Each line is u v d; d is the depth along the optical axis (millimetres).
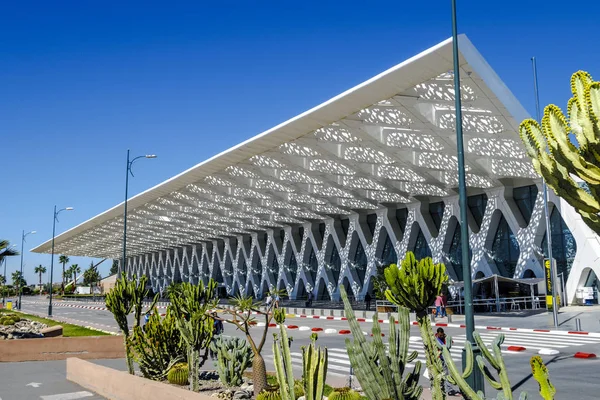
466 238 10172
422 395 9852
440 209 45188
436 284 7441
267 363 15961
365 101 22125
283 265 62562
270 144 29562
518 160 30531
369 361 6961
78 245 89875
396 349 7344
